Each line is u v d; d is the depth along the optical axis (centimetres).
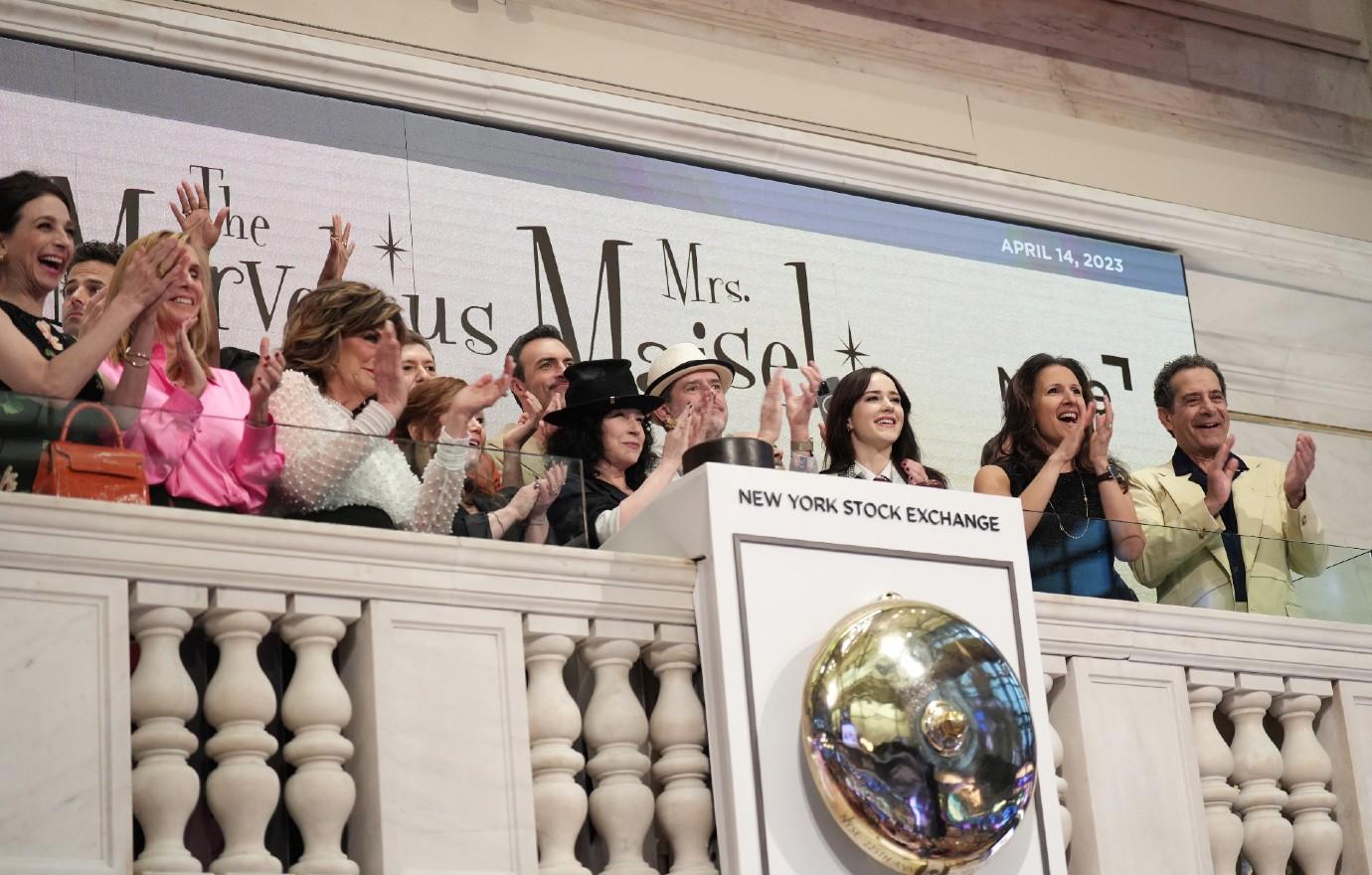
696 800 315
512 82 540
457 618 310
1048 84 657
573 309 530
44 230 426
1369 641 405
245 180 488
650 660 327
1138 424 616
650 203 557
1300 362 667
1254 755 387
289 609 298
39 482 285
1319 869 387
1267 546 400
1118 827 364
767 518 323
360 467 311
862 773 306
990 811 313
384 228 507
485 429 503
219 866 277
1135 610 380
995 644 334
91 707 276
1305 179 698
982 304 605
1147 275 642
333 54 510
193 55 489
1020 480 584
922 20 641
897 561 332
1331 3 728
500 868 298
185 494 297
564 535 326
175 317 376
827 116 604
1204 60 695
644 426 485
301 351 427
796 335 568
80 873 267
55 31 470
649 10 584
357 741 300
